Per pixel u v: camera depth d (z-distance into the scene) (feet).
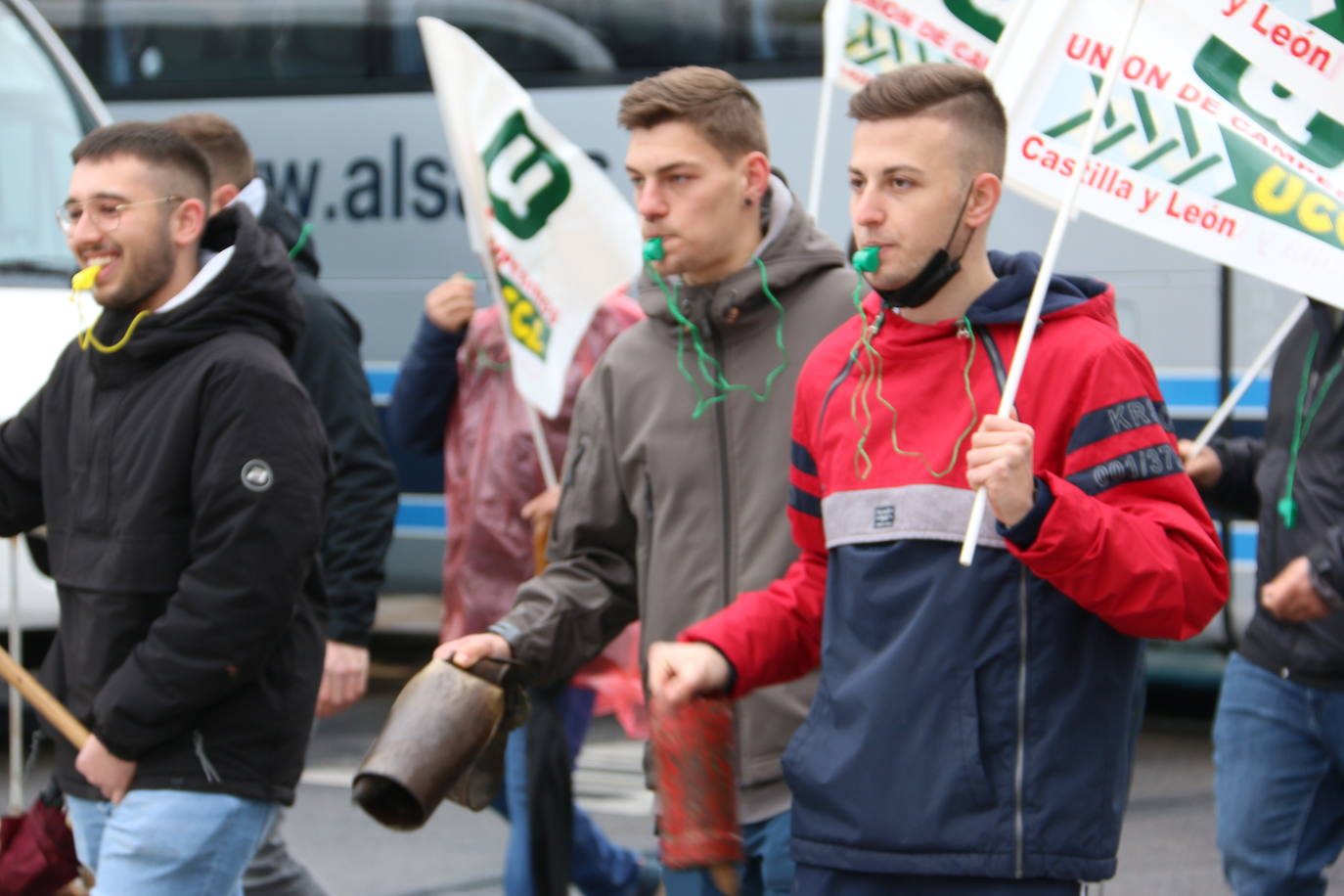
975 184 13.46
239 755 16.75
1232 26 15.66
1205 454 20.84
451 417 25.08
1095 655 13.20
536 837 19.31
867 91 13.65
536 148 22.90
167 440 16.43
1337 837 19.67
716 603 16.78
